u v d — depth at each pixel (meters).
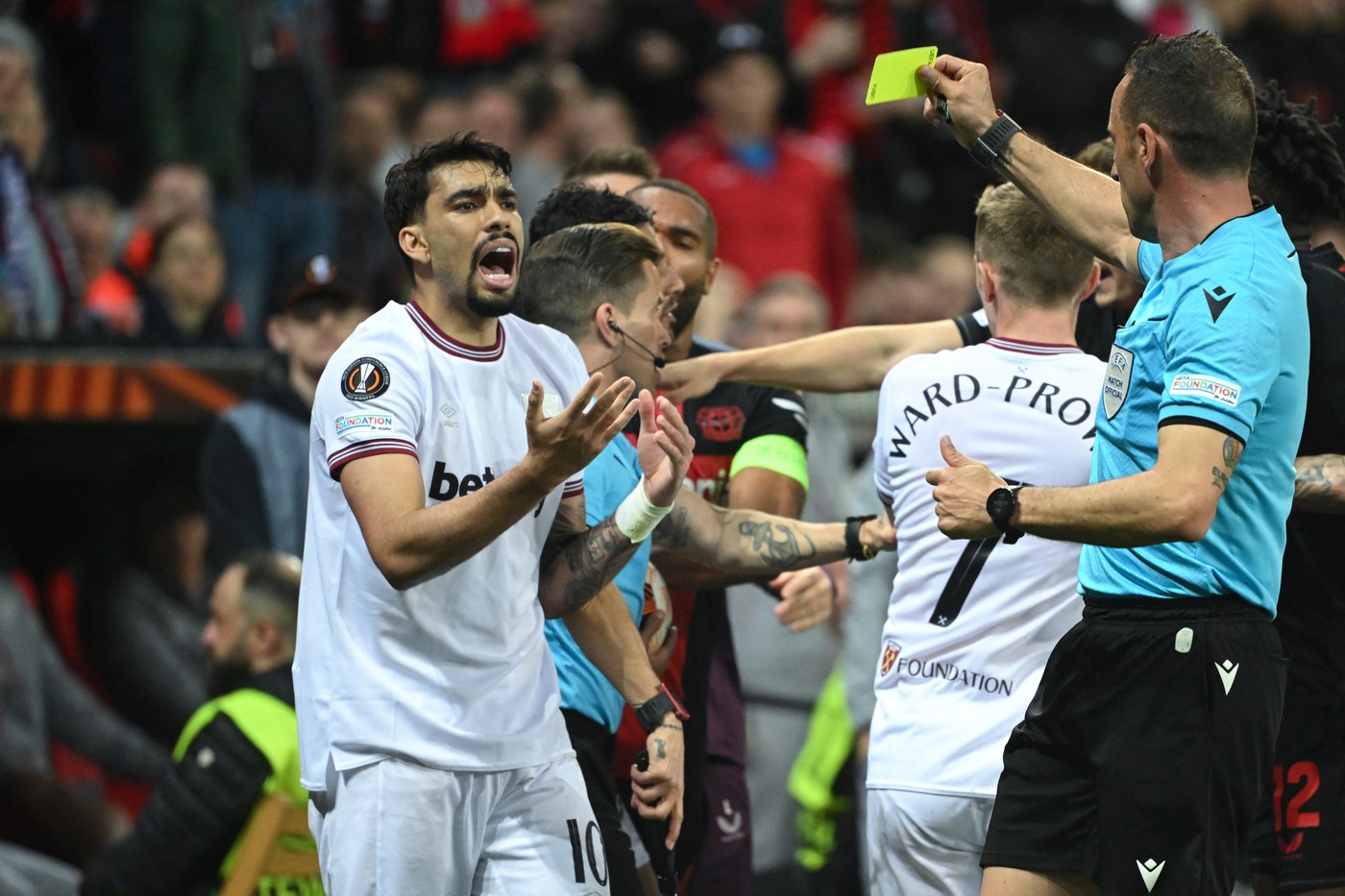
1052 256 13.71
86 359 23.61
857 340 15.58
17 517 25.44
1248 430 11.43
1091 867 12.39
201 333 27.38
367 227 31.38
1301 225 13.96
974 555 13.48
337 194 32.12
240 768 16.31
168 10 31.45
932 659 13.62
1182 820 11.98
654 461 12.94
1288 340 11.74
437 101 34.41
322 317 21.42
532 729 12.60
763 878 22.45
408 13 37.62
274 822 16.28
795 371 15.52
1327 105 38.72
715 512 14.94
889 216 36.28
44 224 26.16
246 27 31.97
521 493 11.29
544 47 38.25
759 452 16.34
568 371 13.15
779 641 22.64
